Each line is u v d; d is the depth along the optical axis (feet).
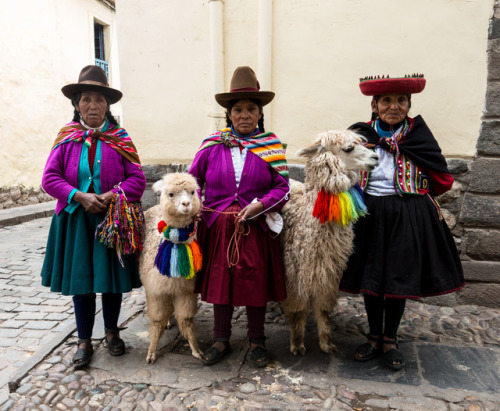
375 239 8.13
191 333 8.69
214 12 12.15
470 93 10.93
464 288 11.47
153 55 13.06
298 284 8.25
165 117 13.30
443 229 8.30
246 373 8.29
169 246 7.82
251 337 8.70
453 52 10.91
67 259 8.13
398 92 7.98
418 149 8.09
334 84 11.85
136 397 7.50
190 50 12.78
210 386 7.84
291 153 12.53
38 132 28.73
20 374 8.09
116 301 8.96
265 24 11.80
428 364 8.55
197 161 8.61
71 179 8.20
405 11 11.07
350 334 10.05
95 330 10.01
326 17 11.59
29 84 27.55
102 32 37.93
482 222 11.15
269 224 8.11
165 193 7.59
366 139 8.09
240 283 7.99
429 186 8.57
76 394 7.57
